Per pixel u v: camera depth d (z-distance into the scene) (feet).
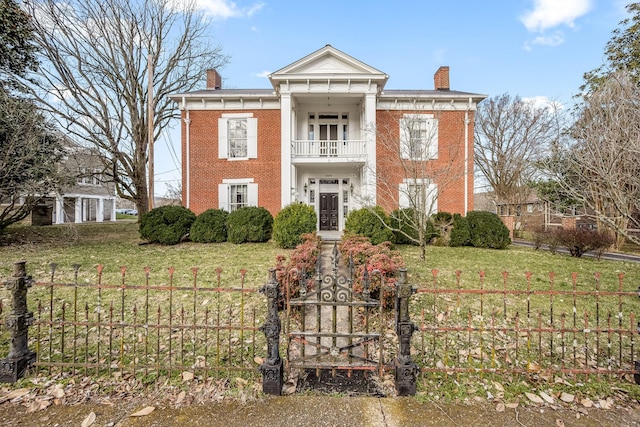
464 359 10.73
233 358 10.60
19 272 9.33
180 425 7.39
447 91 53.98
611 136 16.62
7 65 41.11
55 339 12.03
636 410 8.03
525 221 75.66
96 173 54.13
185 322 14.07
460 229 41.04
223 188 48.80
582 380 9.35
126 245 37.96
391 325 13.70
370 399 8.38
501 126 82.58
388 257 17.08
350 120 51.49
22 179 33.99
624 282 23.17
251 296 17.51
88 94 52.49
